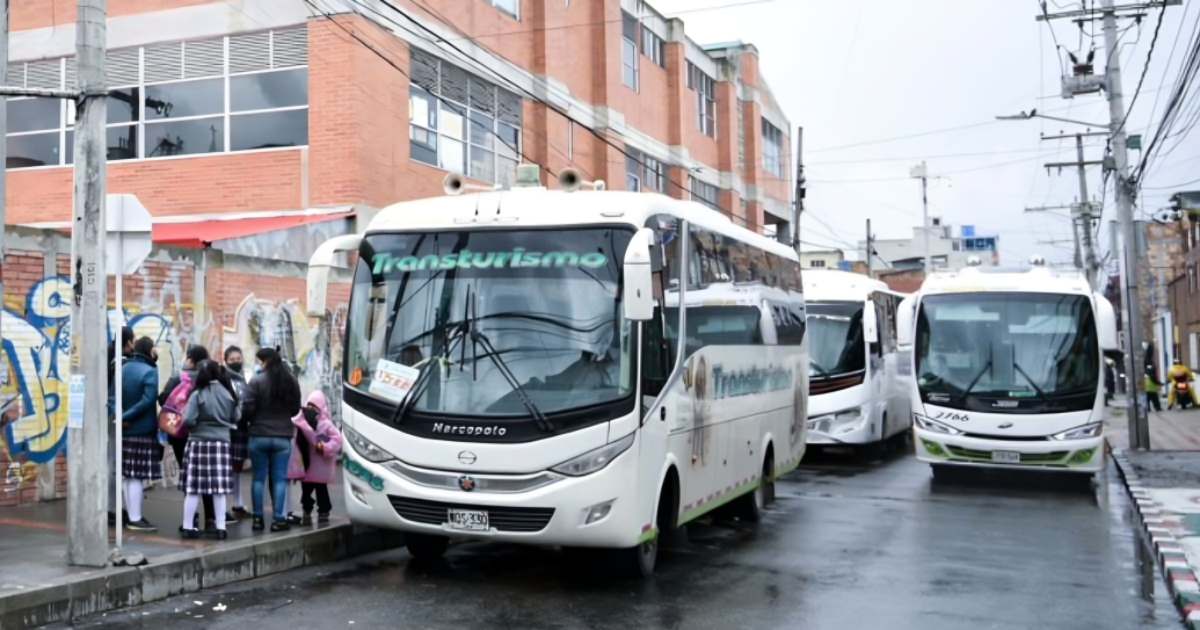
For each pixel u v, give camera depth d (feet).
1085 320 52.60
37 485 36.96
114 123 64.59
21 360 36.37
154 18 63.93
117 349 28.43
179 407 32.07
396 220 31.30
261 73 61.67
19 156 66.74
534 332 28.78
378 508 29.04
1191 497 47.50
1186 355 138.51
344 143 59.26
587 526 27.68
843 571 32.42
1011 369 52.65
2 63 33.78
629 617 26.17
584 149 89.92
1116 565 34.19
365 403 29.48
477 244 30.01
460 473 28.07
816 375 64.49
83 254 27.84
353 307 30.73
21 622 24.13
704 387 34.50
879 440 68.28
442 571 31.89
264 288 47.01
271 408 33.06
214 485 31.24
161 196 63.10
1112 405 128.36
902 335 56.59
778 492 52.06
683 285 32.89
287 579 30.50
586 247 29.37
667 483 31.78
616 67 94.53
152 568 27.43
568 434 27.76
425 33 66.18
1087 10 77.05
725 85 124.36
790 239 151.02
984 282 54.65
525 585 29.89
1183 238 142.31
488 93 74.74
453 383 28.71
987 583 30.96
